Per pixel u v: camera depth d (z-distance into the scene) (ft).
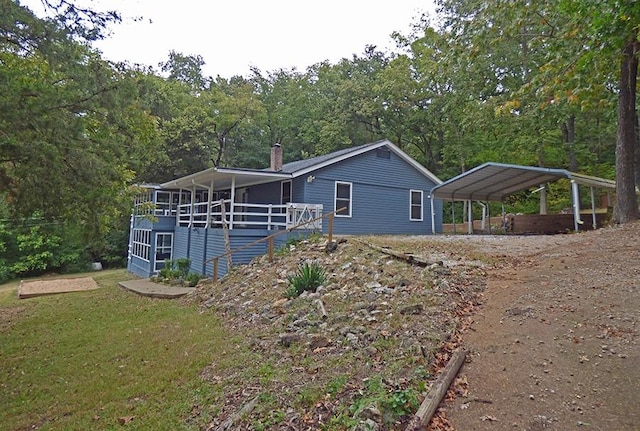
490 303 17.35
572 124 69.82
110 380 16.58
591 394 10.36
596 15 18.88
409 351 13.21
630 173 31.99
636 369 11.06
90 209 24.23
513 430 9.33
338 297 21.12
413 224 59.06
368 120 93.04
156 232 59.16
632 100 31.78
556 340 13.28
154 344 20.58
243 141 107.65
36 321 29.63
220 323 22.98
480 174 48.55
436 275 21.12
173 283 40.73
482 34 31.32
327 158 52.13
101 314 29.71
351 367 13.08
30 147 19.88
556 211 72.43
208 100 102.22
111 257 85.35
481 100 67.77
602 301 15.64
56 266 78.18
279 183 53.98
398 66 83.56
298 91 110.42
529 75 58.49
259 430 10.34
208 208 47.29
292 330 18.42
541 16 29.55
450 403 10.56
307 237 38.86
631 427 9.02
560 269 20.56
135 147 29.09
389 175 56.90
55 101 20.61
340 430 9.52
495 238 36.17
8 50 21.50
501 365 12.24
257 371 14.62
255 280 29.73
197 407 13.02
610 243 24.64
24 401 15.61
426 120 87.15
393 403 9.92
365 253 28.27
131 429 12.30
